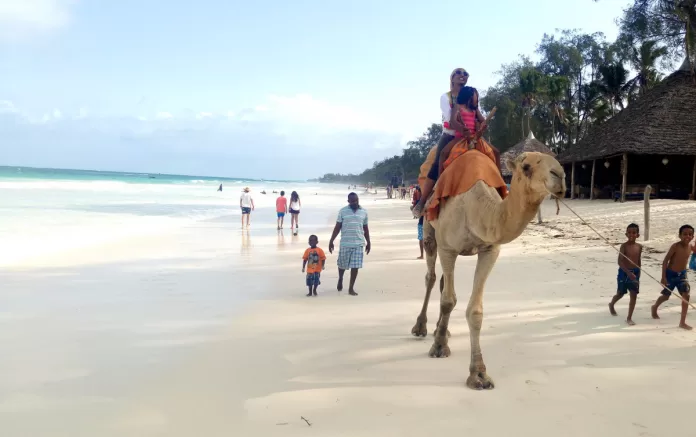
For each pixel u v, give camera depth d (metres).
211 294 8.80
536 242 14.51
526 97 53.47
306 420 4.10
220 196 50.78
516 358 5.43
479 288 4.87
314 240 8.72
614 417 4.08
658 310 7.18
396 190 76.12
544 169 3.98
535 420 4.05
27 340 6.23
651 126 28.59
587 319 6.83
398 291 9.01
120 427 4.03
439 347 5.58
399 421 4.06
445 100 6.09
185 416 4.20
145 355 5.68
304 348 5.89
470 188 4.88
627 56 47.66
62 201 32.91
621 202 27.41
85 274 10.56
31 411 4.32
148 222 22.17
